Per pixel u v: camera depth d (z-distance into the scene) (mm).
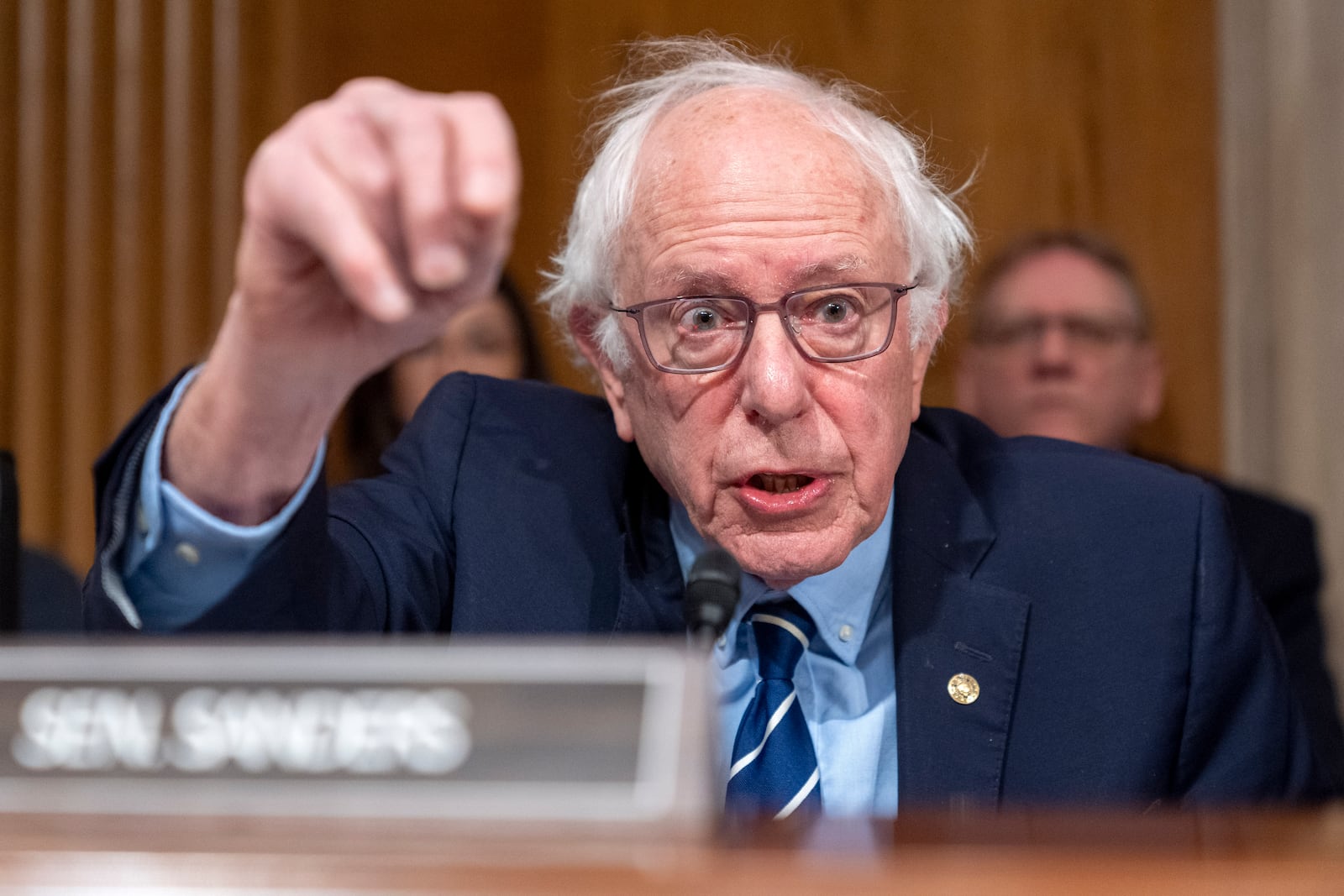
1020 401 3920
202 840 857
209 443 1262
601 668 908
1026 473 2227
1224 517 2174
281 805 896
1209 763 2039
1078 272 3938
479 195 933
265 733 910
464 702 907
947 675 1974
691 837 872
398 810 887
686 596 1316
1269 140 4613
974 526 2113
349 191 1001
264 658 927
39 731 922
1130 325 3932
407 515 2078
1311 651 3520
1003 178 4852
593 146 2184
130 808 903
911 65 4910
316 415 1245
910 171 2004
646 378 1906
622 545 2096
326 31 5117
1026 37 4848
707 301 1838
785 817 1013
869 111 2039
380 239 1024
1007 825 990
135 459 1304
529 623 1997
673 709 896
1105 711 1980
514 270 5035
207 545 1302
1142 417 4027
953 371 4312
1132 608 2057
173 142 5023
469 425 2270
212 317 5012
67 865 805
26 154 5016
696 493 1865
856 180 1884
